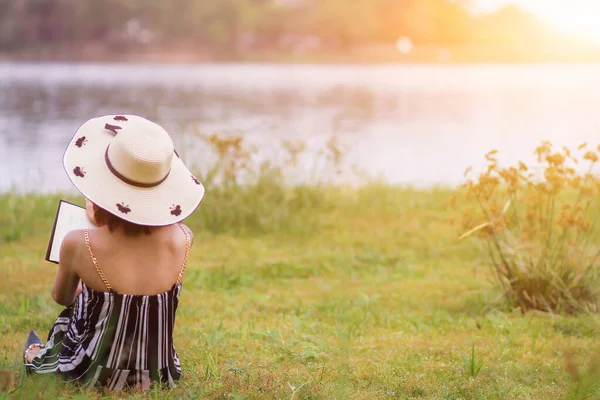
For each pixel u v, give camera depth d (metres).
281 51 151.50
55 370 3.59
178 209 3.42
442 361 4.55
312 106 34.84
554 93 47.12
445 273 6.92
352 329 5.16
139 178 3.35
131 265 3.46
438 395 3.94
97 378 3.46
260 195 8.98
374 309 5.76
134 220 3.34
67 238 3.43
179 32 135.38
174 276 3.55
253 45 150.75
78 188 3.30
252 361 4.40
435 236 8.27
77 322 3.55
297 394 3.79
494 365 4.35
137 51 130.38
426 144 20.38
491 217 5.79
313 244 8.00
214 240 8.08
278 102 37.25
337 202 9.92
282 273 6.83
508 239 5.98
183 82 58.81
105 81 58.66
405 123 26.81
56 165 15.71
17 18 117.62
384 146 19.80
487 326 5.36
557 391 3.95
